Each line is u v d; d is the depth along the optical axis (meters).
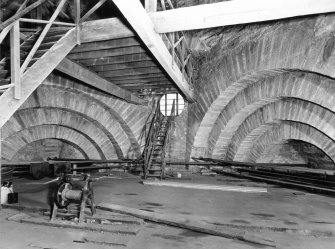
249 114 9.38
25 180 8.40
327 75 5.86
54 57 5.66
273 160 11.40
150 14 5.26
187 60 8.98
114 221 4.31
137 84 9.57
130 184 7.94
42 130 9.87
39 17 7.08
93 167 9.96
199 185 7.43
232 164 9.34
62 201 4.42
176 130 10.67
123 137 10.84
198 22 5.09
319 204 5.72
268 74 7.53
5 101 4.98
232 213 4.93
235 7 4.76
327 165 10.19
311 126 7.78
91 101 9.80
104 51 7.20
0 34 4.95
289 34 6.59
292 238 3.88
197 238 3.82
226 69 8.48
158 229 4.15
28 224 4.31
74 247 3.48
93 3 8.21
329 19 5.80
